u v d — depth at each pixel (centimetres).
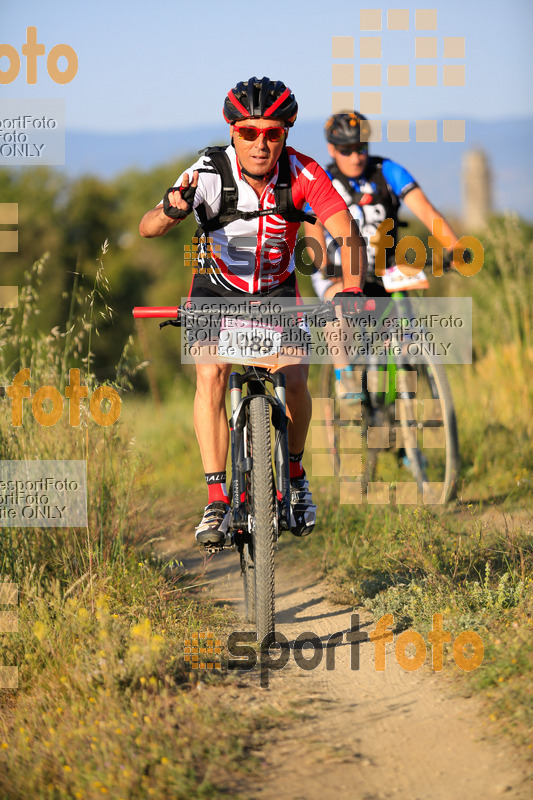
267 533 1295
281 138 1352
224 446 1419
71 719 1102
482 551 1628
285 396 1376
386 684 1219
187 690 1173
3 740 1097
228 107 1352
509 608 1359
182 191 1309
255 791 927
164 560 1873
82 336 1761
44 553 1669
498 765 962
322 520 2084
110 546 1700
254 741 1038
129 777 927
